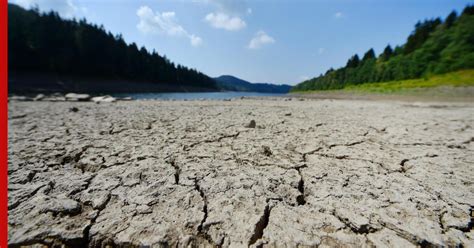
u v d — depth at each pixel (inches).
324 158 98.8
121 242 47.7
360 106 365.1
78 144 112.9
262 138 131.0
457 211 58.2
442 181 76.0
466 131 154.3
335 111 278.2
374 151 108.4
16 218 53.4
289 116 224.2
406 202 62.5
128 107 297.9
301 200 65.2
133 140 122.6
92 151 102.7
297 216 56.5
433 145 118.9
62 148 105.8
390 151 108.4
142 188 69.4
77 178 75.4
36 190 66.5
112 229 51.1
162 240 47.8
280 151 107.3
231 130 150.8
